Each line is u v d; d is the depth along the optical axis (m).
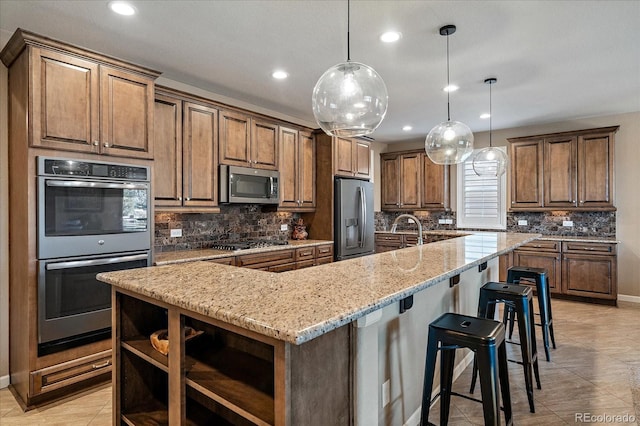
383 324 1.82
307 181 4.60
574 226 5.20
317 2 2.21
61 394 2.45
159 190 3.11
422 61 3.11
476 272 3.11
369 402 1.42
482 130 5.87
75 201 2.40
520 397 2.42
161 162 3.13
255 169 3.91
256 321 1.00
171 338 1.36
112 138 2.59
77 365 2.45
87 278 2.47
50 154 2.31
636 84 3.71
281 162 4.25
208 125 3.51
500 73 3.40
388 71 3.33
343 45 2.80
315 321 0.99
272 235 4.57
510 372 2.77
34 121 2.25
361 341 1.37
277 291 1.33
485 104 4.42
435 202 6.17
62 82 2.37
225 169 3.63
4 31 2.55
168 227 3.54
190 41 2.73
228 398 1.19
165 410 1.66
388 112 4.76
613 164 4.64
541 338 3.50
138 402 1.69
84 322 2.46
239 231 4.19
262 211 4.42
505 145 5.77
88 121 2.47
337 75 2.02
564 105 4.47
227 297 1.25
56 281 2.33
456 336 1.61
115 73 2.62
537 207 5.16
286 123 4.31
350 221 4.69
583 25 2.51
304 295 1.27
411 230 6.77
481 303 2.46
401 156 6.52
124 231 2.64
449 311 2.57
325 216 4.64
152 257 2.81
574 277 4.78
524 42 2.77
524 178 5.26
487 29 2.56
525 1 2.22
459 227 6.19
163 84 3.50
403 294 1.33
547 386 2.56
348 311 1.08
